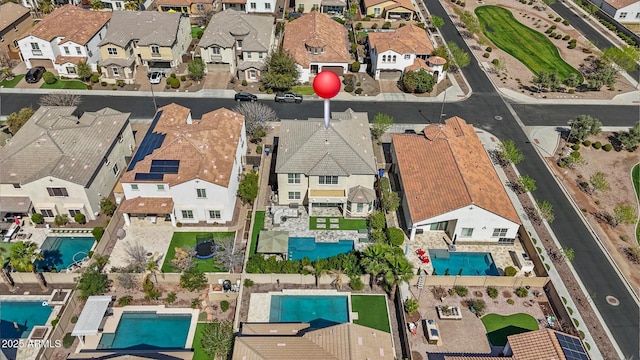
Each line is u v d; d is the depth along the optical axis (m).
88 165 63.56
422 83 92.38
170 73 96.94
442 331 51.47
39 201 62.47
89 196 62.53
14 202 62.25
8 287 54.91
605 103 93.56
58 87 92.38
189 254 58.22
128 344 49.84
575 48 113.94
